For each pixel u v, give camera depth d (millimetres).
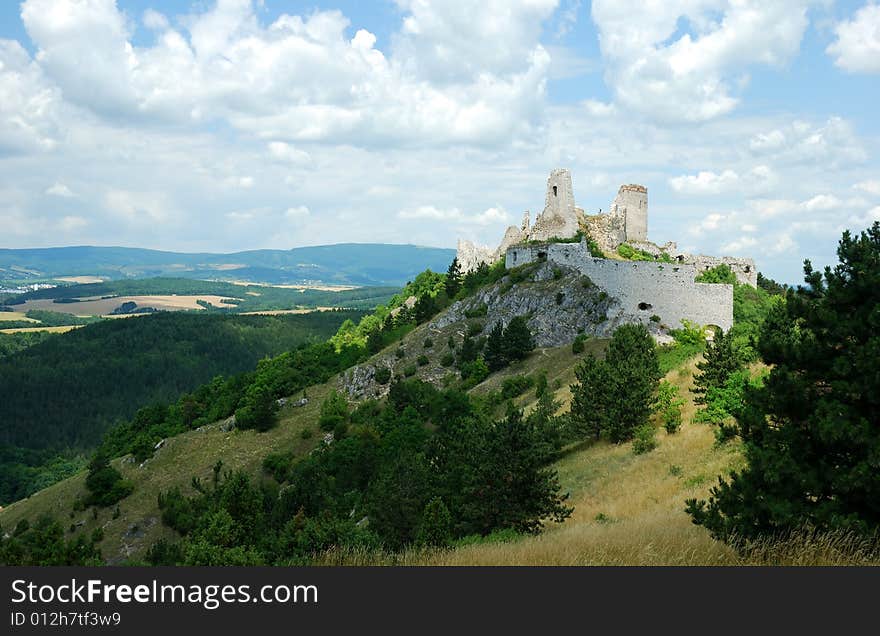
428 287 166375
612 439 57031
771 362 25703
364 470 85062
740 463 40312
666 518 32438
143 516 98812
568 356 95500
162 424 133250
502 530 38719
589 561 24188
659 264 98188
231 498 55188
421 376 111688
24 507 114562
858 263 23812
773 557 22141
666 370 69938
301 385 131000
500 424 41406
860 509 22188
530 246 122938
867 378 21984
